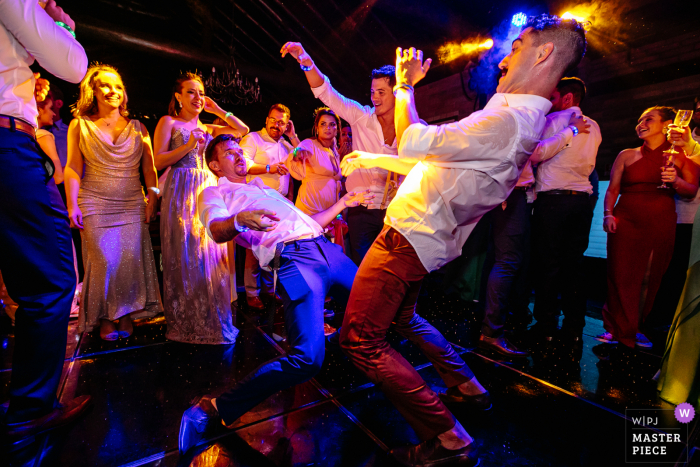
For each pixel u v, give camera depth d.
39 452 1.23
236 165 1.81
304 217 1.59
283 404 1.57
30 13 1.14
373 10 6.20
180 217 2.19
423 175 1.14
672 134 2.11
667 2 4.15
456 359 1.56
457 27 5.50
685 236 3.05
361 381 1.78
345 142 3.34
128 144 2.34
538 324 2.62
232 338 2.25
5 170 1.18
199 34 8.77
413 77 1.22
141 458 1.21
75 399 1.49
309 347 1.25
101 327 2.31
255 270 3.02
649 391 1.75
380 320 1.14
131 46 6.44
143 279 2.43
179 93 2.41
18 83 1.21
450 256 1.19
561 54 1.06
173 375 1.81
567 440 1.37
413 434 1.37
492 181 1.07
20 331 1.27
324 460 1.22
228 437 1.34
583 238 2.45
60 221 1.32
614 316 2.41
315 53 7.74
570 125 2.04
